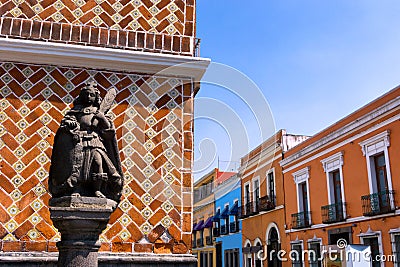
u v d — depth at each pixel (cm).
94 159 504
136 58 739
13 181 659
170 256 673
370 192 2161
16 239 638
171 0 815
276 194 3000
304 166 2744
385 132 2058
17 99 695
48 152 686
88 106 536
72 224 471
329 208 2466
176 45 781
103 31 760
